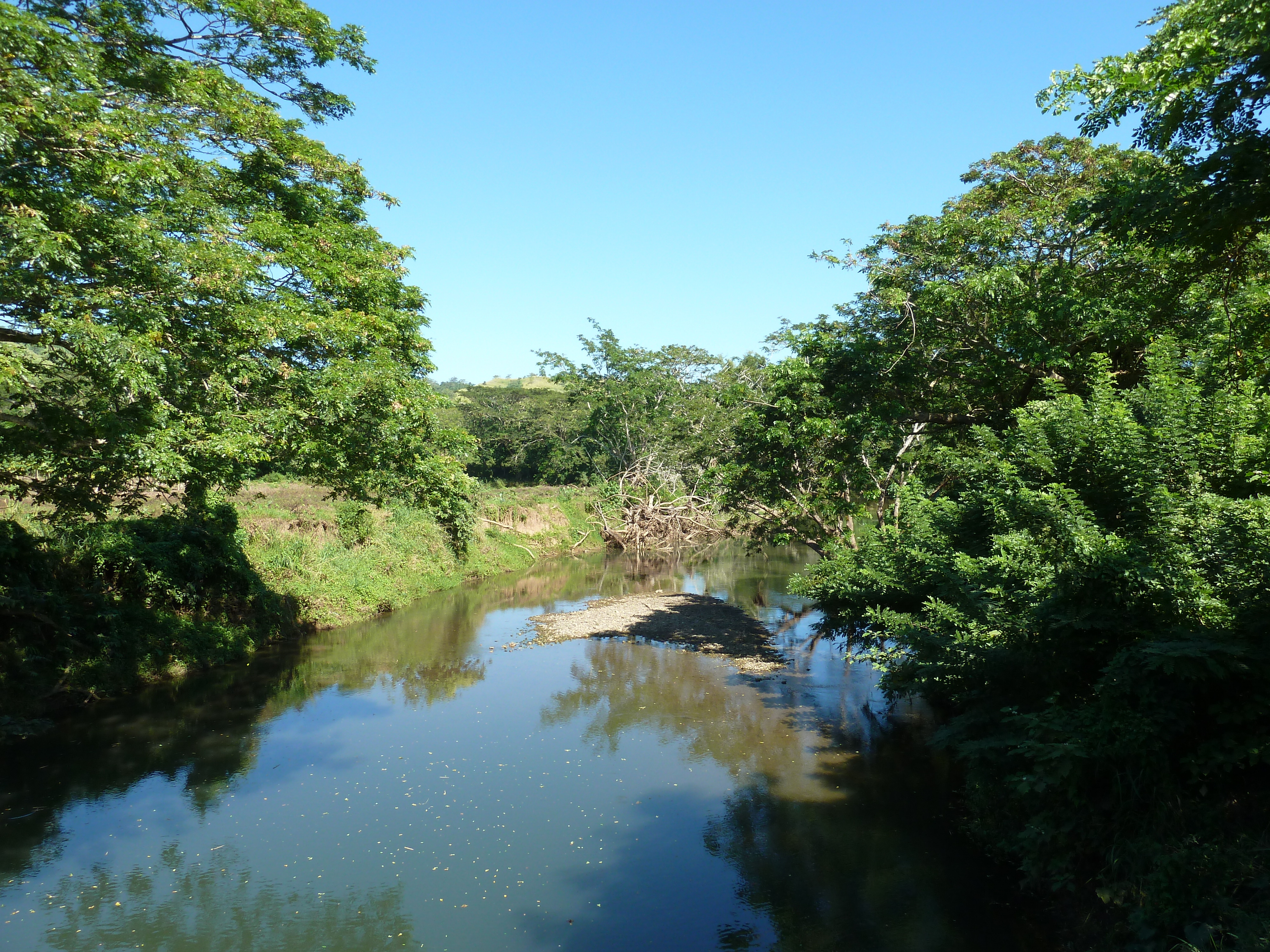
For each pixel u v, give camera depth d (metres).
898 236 16.78
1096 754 6.33
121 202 9.50
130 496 12.90
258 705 14.08
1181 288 9.33
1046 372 14.22
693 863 8.37
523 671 16.70
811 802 9.84
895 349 16.48
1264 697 5.91
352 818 9.55
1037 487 8.76
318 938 7.09
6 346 8.97
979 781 8.37
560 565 36.06
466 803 9.96
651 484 45.09
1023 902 7.26
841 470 18.52
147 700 14.20
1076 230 13.78
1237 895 5.34
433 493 14.80
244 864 8.47
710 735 12.48
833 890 7.71
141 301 9.33
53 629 13.75
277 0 12.11
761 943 6.88
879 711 13.59
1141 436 7.78
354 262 13.78
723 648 18.77
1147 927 5.59
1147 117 7.56
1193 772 6.16
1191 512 7.16
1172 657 5.89
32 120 8.15
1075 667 7.57
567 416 56.16
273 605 19.36
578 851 8.67
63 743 12.06
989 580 8.84
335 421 11.33
